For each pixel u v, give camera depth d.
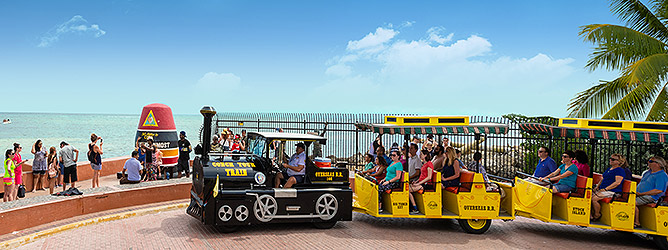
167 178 15.21
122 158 18.78
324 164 9.93
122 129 83.44
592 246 9.02
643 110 15.29
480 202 9.43
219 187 8.97
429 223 10.45
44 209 9.45
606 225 9.05
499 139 16.73
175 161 16.11
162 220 10.20
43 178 14.46
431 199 9.43
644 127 9.19
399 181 9.52
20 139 53.78
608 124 9.34
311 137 9.62
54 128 85.25
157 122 15.77
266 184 9.29
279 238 8.87
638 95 14.90
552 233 9.93
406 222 10.49
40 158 14.11
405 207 9.47
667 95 15.10
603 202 9.17
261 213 9.10
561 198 9.37
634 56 15.39
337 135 18.80
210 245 8.32
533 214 9.59
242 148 16.33
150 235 8.94
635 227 9.09
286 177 9.66
